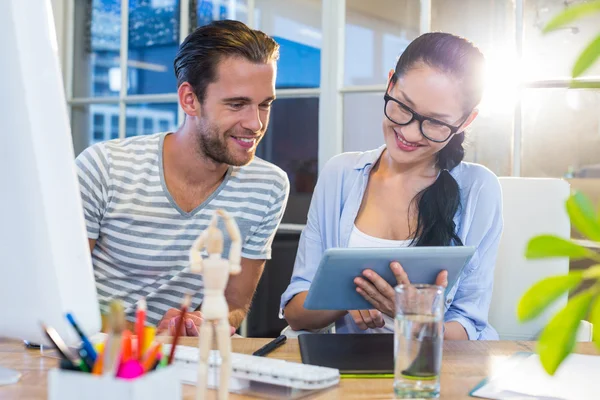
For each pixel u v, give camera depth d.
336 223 1.72
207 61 1.55
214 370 0.94
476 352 1.20
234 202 1.71
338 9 2.45
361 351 1.16
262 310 2.66
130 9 2.90
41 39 0.83
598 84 0.58
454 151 1.65
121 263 1.68
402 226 1.68
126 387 0.67
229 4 2.69
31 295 0.84
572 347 0.48
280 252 2.62
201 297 1.72
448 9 2.28
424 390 0.92
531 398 0.93
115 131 2.96
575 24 2.11
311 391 0.95
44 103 0.83
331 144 2.47
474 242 1.64
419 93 1.49
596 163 2.11
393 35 2.37
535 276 1.66
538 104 2.17
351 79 2.45
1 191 0.83
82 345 0.73
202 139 1.60
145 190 1.67
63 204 0.84
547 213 1.67
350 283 1.20
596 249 1.94
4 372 0.99
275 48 1.62
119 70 2.94
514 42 2.19
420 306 0.91
